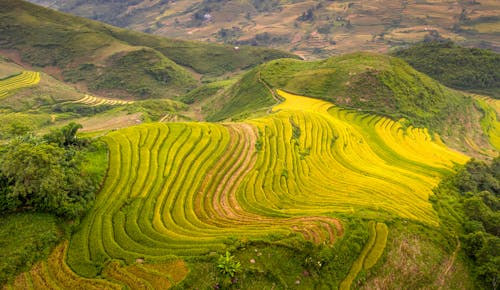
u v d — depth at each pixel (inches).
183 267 1355.8
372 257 1692.9
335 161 2888.8
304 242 1583.4
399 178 2691.9
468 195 2561.5
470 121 5334.6
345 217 1892.2
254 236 1583.4
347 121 4035.4
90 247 1449.3
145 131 2440.9
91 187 1715.1
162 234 1567.4
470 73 6978.4
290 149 2785.4
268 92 5329.7
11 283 1242.6
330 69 5285.4
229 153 2502.5
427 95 4975.4
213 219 1792.6
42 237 1400.1
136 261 1387.8
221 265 1355.8
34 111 6476.4
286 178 2385.6
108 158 2041.1
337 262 1605.6
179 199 1881.2
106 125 5231.3
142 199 1788.9
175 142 2386.8
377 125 4047.7
